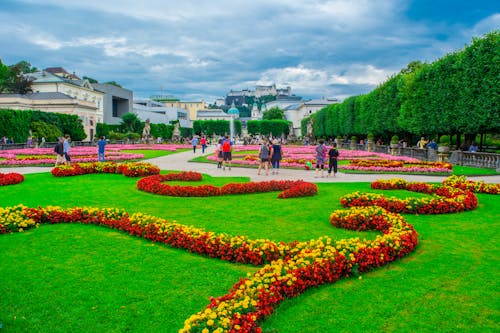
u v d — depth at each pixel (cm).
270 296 562
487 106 3123
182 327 530
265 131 12600
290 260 661
